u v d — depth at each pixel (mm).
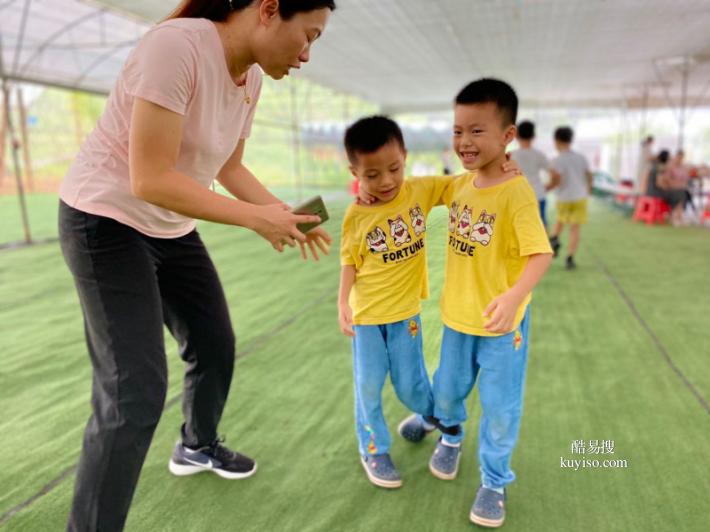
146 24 6344
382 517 1661
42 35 8125
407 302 1674
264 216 1214
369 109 18812
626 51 8273
